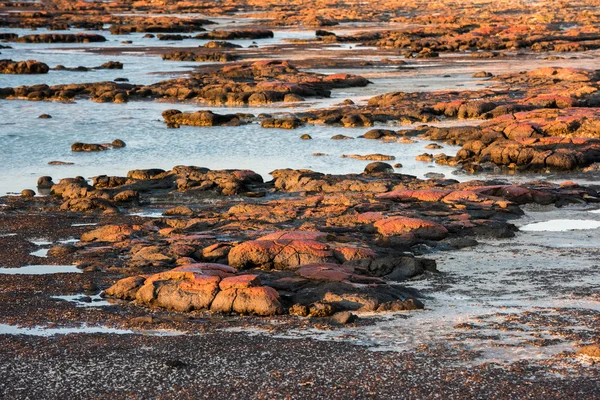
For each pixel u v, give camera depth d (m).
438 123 51.34
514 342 16.33
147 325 18.12
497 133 43.72
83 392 14.57
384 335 17.00
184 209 30.08
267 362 15.66
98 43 116.69
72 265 23.44
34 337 17.47
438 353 15.84
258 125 51.53
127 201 32.34
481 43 104.69
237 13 190.50
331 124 51.31
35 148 44.75
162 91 64.44
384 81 71.50
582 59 88.06
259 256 22.23
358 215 27.22
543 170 38.00
